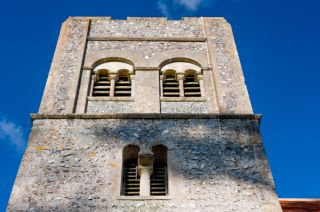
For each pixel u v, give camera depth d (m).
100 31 22.64
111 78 20.27
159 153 16.81
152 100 18.92
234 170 15.80
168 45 21.80
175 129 17.36
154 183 16.05
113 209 14.45
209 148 16.59
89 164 15.93
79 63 20.56
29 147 16.48
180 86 19.94
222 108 18.47
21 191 14.91
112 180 15.41
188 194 14.95
